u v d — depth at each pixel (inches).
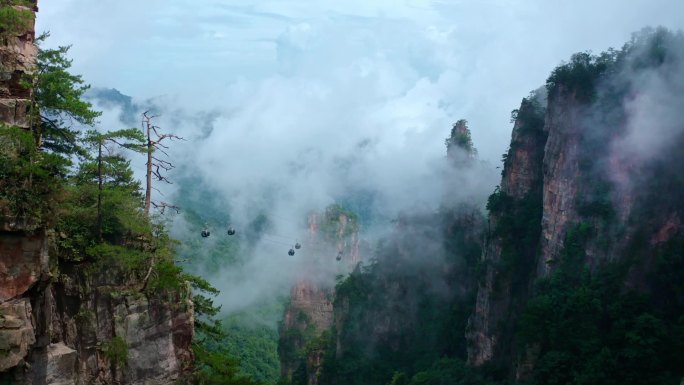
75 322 1380.4
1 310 1155.3
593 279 3302.2
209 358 1700.3
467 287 4955.7
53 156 1310.3
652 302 3193.9
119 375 1416.1
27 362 1212.5
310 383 5128.0
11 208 1184.8
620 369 2947.8
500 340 3991.1
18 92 1376.7
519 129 4296.3
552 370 3127.5
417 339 4965.6
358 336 5142.7
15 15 1393.9
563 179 3693.4
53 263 1311.5
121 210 1517.0
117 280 1448.1
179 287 1556.3
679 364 2913.4
